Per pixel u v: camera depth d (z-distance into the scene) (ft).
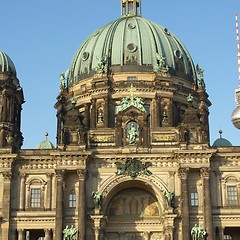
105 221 376.27
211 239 353.10
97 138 382.42
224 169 373.20
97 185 371.97
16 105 401.49
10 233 362.74
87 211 367.04
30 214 367.25
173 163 374.02
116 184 372.99
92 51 464.24
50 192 372.38
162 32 475.31
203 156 366.22
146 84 433.48
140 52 451.53
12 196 370.53
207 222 355.56
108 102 428.97
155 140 380.17
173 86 437.58
